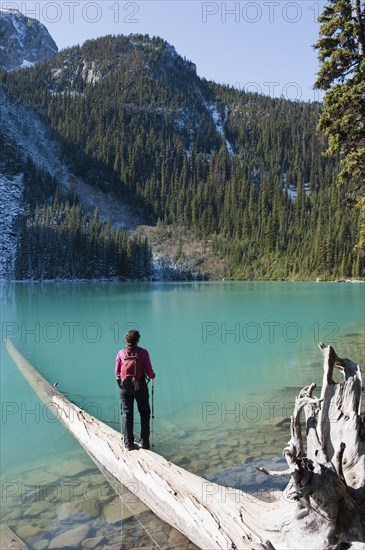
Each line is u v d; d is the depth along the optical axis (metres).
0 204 165.00
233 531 3.83
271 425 7.30
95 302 39.00
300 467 3.54
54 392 8.70
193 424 7.42
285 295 48.97
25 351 14.84
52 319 24.77
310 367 11.86
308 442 4.21
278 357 13.27
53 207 163.38
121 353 5.79
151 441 6.67
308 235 130.25
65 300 41.59
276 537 3.73
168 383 10.34
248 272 137.62
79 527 4.35
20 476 5.47
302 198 166.75
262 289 65.81
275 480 5.21
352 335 17.55
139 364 5.66
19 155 198.00
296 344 15.57
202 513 4.08
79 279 117.25
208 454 6.12
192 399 8.95
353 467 4.09
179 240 176.62
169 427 7.31
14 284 91.94
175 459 5.96
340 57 14.19
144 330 19.98
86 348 15.38
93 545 4.06
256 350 14.55
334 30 14.31
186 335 18.28
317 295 48.28
